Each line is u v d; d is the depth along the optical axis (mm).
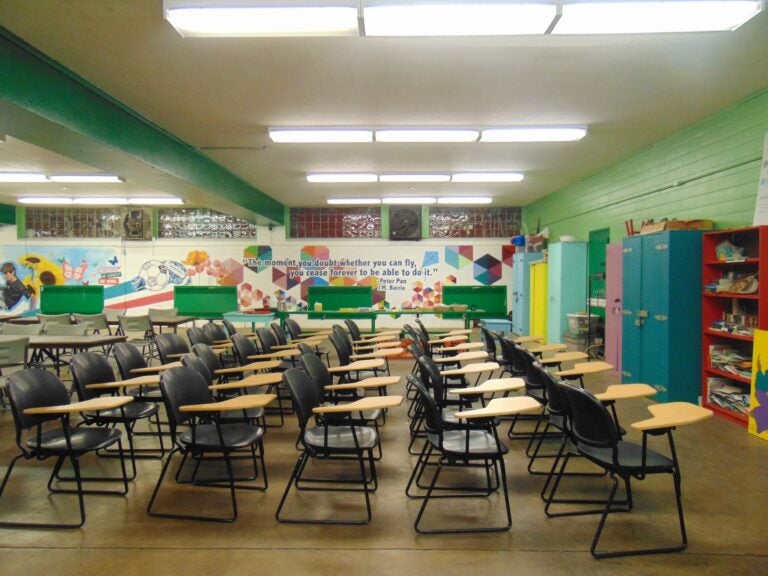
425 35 3238
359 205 11859
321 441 2848
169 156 5828
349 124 5477
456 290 11906
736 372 4434
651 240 5184
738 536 2541
